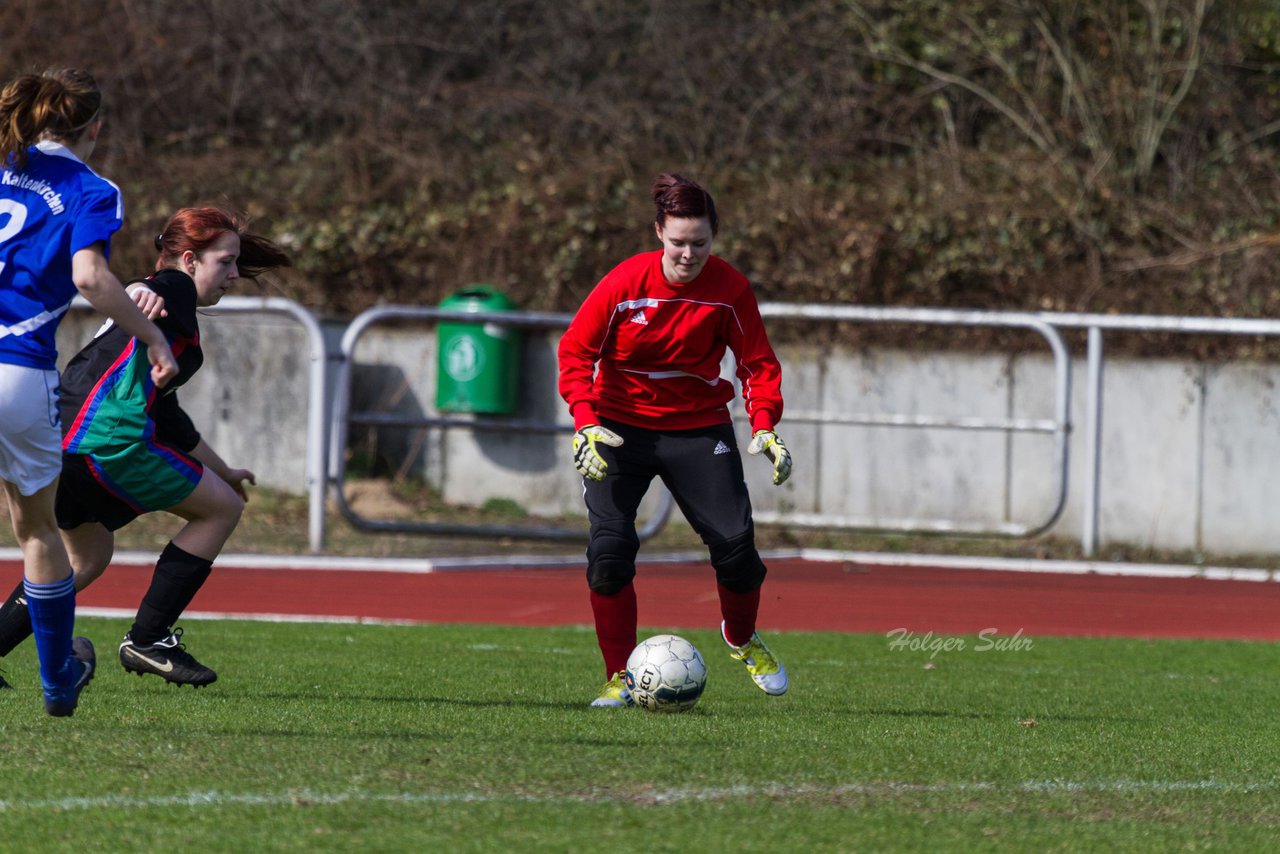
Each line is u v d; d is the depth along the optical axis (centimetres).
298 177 6234
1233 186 6100
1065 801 1370
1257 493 5178
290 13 6756
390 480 5453
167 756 1420
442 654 2594
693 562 4675
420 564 4216
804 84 6531
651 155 6381
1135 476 5234
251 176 6278
